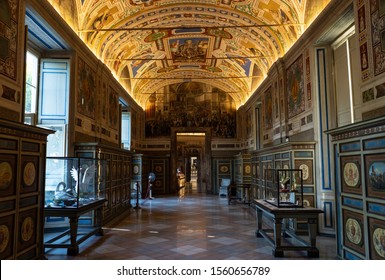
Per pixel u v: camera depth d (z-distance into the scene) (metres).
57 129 10.64
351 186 6.52
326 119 10.55
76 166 8.42
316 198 10.38
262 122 18.16
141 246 8.66
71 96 10.89
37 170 6.75
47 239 9.42
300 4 11.62
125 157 15.35
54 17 9.22
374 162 5.67
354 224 6.40
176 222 12.56
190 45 18.41
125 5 13.01
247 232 10.55
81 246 8.64
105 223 11.76
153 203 19.23
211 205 18.20
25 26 7.65
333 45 10.66
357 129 6.16
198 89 26.44
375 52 6.89
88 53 12.20
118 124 17.41
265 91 17.44
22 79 7.49
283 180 9.38
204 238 9.65
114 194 13.17
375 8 6.91
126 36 15.50
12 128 5.79
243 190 19.84
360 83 7.48
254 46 16.61
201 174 31.02
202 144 33.94
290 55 12.96
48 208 7.74
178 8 13.95
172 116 26.31
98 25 12.89
